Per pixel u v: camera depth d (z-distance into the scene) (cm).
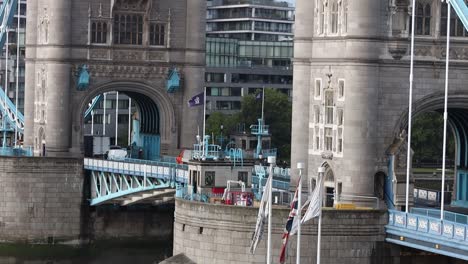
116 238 15625
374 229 11169
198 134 16312
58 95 15812
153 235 15688
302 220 9831
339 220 11094
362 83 11662
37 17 16350
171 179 13825
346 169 11762
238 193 11700
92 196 15550
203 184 12156
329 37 12025
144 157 16838
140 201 15088
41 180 15388
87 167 15550
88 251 15000
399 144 11656
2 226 15375
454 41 11919
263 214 9981
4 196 15350
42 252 14950
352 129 11706
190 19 16288
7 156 15325
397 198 11594
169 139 16300
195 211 11531
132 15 16125
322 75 12150
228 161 12281
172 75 16212
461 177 12681
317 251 10431
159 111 16388
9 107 18312
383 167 11750
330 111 12062
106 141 16862
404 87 11794
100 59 15988
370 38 11631
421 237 10606
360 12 11638
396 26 11731
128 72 16112
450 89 11950
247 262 11194
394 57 11725
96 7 15962
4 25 17988
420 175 18038
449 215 10919
